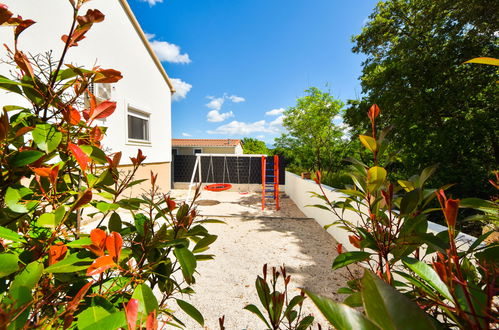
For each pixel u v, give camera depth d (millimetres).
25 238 722
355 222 3750
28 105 3492
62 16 4250
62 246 695
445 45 7398
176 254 867
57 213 688
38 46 3803
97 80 903
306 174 7973
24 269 602
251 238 4895
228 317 2348
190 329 2152
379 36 9234
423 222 886
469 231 3254
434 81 7352
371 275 422
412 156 7391
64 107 845
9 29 3340
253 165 12719
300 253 4078
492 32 6254
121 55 6094
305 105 15422
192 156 13039
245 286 2953
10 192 710
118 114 5961
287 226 5820
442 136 6812
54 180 747
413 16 8445
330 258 3859
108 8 5566
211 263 3643
